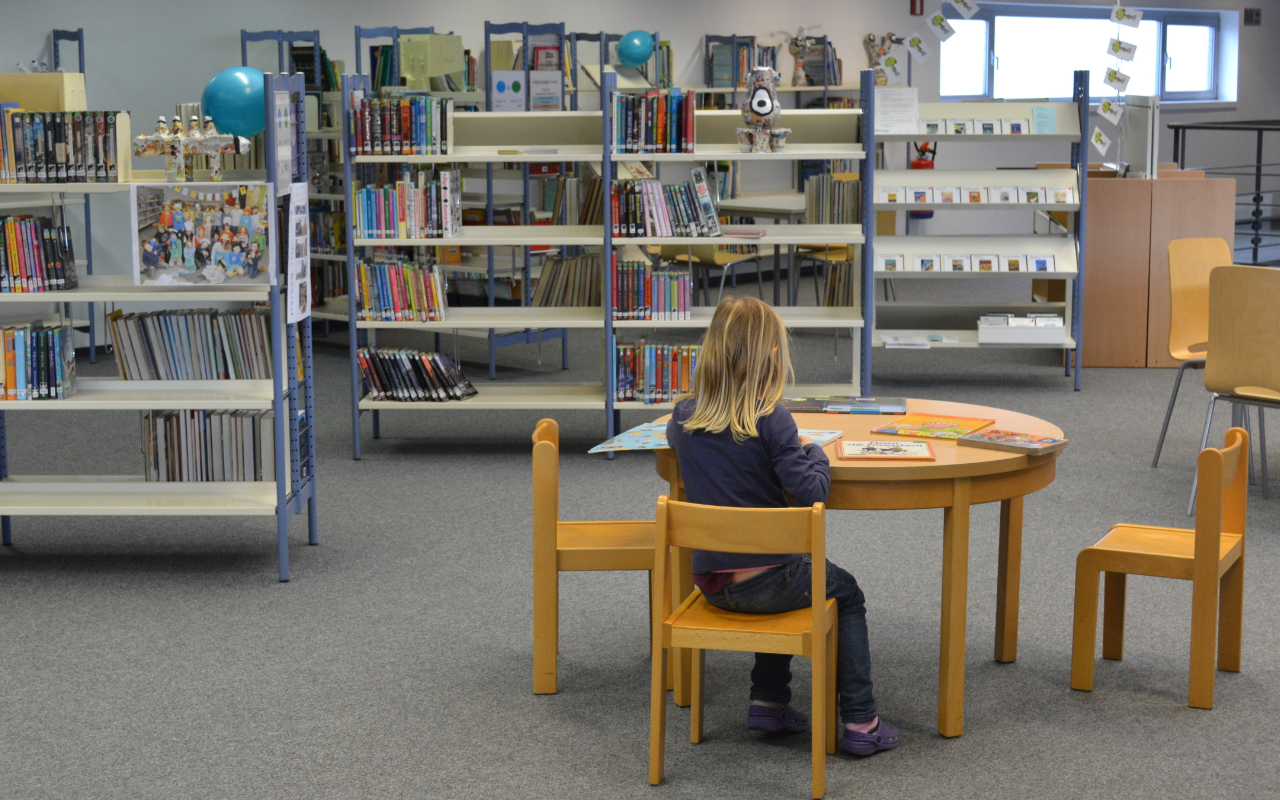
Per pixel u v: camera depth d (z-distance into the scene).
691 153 5.43
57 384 4.07
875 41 12.18
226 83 3.97
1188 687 3.04
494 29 8.10
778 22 11.59
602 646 3.42
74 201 7.82
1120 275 7.40
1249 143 14.48
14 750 2.81
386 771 2.70
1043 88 13.59
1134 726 2.89
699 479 2.66
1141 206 7.29
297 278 4.16
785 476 2.55
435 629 3.57
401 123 5.48
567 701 3.07
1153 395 6.73
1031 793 2.57
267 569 4.12
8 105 4.08
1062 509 4.68
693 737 2.82
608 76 5.39
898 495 2.69
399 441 5.99
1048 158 13.14
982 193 6.75
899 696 3.07
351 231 5.57
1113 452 5.54
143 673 3.26
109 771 2.71
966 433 2.95
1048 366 7.60
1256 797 2.55
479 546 4.36
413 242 5.53
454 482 5.23
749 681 3.20
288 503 4.06
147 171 4.22
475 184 9.30
